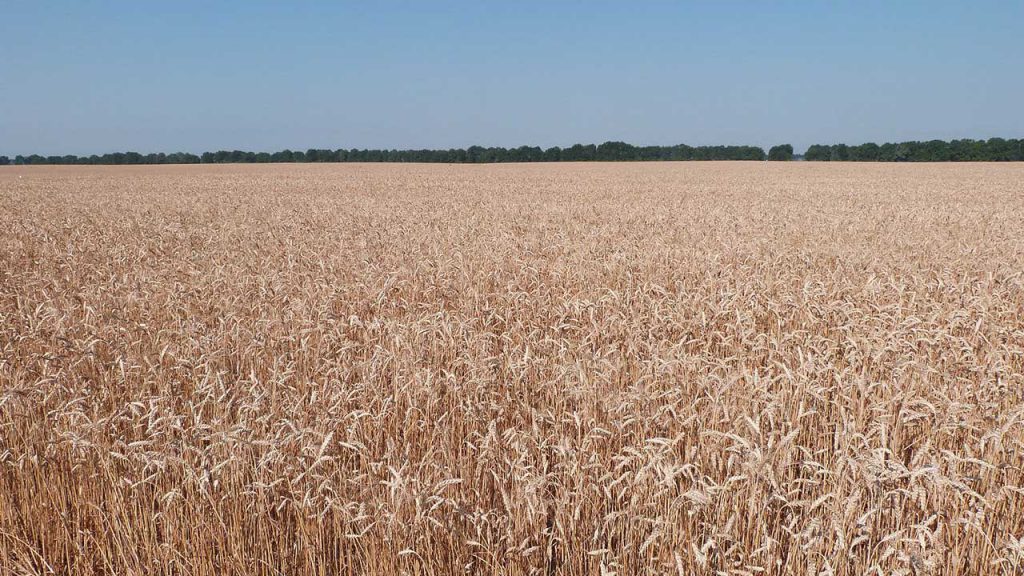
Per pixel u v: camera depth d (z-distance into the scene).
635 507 3.72
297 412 4.91
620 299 8.48
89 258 13.09
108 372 5.85
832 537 3.46
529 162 120.44
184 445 4.20
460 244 15.09
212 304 8.51
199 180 58.12
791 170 74.50
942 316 7.73
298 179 59.53
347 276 10.74
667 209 26.16
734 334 6.78
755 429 3.76
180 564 3.77
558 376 5.36
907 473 3.31
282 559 3.86
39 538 4.29
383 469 4.16
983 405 4.65
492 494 4.39
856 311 7.30
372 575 3.66
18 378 5.73
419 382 5.35
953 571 3.46
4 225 20.52
